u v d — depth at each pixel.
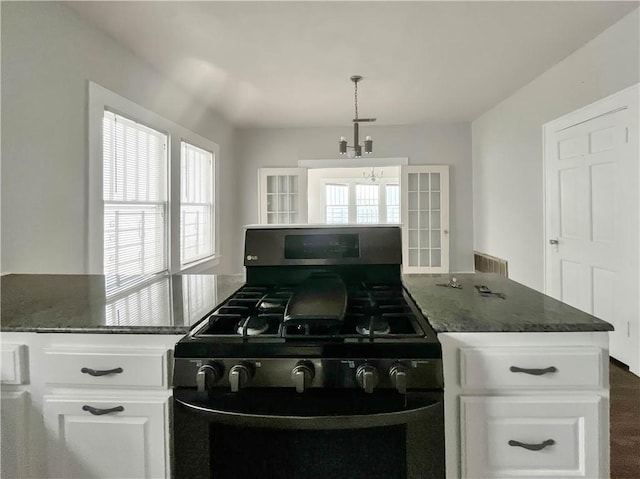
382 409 0.85
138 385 1.00
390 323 1.05
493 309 1.14
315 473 0.90
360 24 2.51
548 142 3.39
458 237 5.35
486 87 3.81
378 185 7.43
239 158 5.53
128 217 2.89
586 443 0.98
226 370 0.88
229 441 0.91
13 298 1.33
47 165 2.08
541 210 3.53
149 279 1.72
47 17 2.07
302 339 0.91
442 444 0.88
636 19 2.38
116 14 2.33
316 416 0.84
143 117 2.98
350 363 0.87
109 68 2.60
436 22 2.49
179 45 2.76
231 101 4.14
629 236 2.50
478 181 5.10
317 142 5.46
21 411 1.03
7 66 1.83
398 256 1.41
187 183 3.92
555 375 0.98
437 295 1.33
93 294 1.41
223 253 4.95
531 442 0.98
